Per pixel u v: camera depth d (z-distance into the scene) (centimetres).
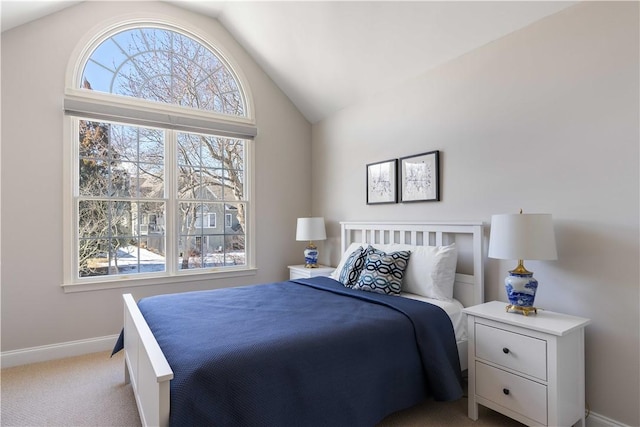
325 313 211
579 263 204
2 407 222
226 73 400
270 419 144
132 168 343
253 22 363
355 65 337
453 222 268
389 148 338
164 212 358
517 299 201
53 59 304
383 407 181
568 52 210
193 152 377
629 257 185
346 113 394
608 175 193
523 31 232
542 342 175
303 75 389
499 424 204
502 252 199
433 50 282
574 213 207
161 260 356
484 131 256
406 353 194
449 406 225
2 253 285
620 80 189
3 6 253
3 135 285
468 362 212
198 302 238
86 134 322
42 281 299
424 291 256
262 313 211
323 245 432
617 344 189
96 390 245
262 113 416
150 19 352
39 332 297
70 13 313
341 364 170
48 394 239
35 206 296
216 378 138
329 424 160
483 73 257
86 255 321
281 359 155
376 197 351
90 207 323
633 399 183
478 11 238
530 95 228
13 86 288
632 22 185
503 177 244
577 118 206
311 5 306
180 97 370
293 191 438
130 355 224
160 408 127
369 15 284
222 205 394
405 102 321
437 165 289
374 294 256
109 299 327
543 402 174
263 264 414
